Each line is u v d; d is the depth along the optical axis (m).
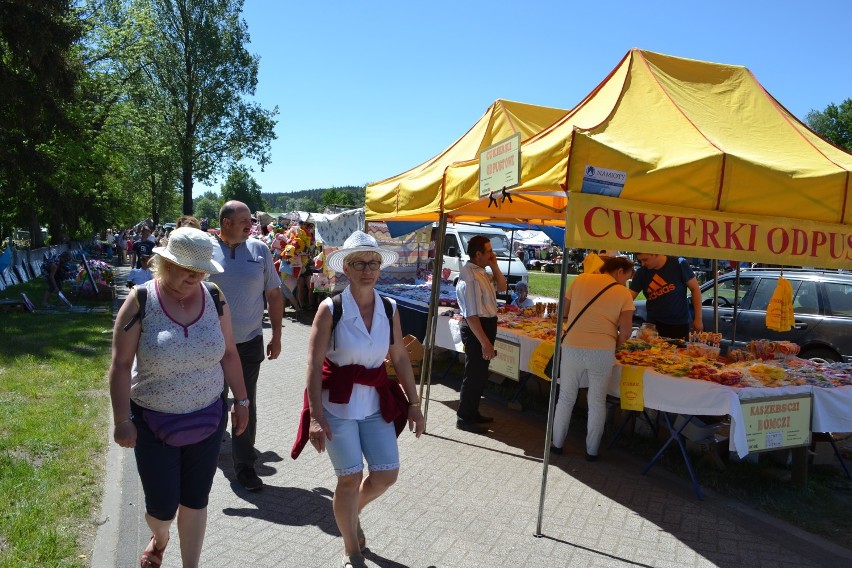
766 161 4.30
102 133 26.06
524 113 6.93
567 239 3.83
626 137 4.31
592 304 5.33
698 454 5.50
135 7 27.61
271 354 4.79
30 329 11.00
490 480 5.00
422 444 5.86
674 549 3.93
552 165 4.09
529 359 6.47
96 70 26.19
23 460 4.80
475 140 6.99
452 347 7.93
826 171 4.43
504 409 7.22
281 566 3.54
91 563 3.44
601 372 5.33
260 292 4.62
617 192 3.94
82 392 6.98
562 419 5.60
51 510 4.00
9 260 19.16
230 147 46.22
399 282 14.25
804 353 8.98
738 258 4.26
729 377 4.69
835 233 4.63
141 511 4.16
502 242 18.58
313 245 14.31
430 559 3.69
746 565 3.75
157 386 2.87
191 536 3.01
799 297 9.26
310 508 4.34
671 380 4.89
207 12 42.91
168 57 42.00
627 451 5.81
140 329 2.82
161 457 2.89
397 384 3.46
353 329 3.26
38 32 18.69
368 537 3.94
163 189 50.66
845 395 4.93
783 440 4.69
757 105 5.19
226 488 4.65
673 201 4.09
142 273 9.02
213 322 2.98
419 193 6.39
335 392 3.24
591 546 3.94
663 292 6.88
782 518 4.43
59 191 22.58
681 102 4.84
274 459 5.29
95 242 39.53
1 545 3.52
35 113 19.83
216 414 3.01
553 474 5.17
